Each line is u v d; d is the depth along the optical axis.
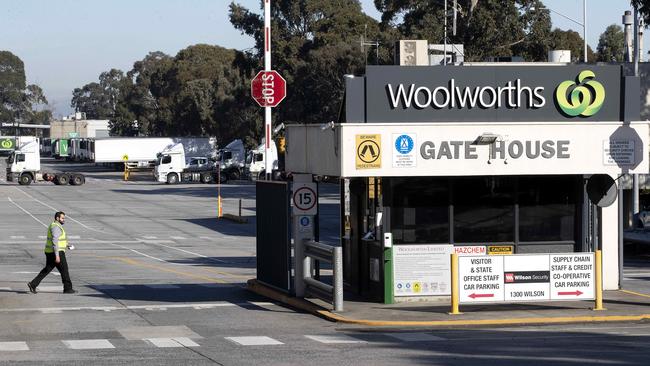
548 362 22.64
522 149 33.66
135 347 26.02
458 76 34.47
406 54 39.22
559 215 35.88
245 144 194.88
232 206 110.06
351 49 151.62
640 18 75.31
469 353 24.44
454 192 35.19
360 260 37.25
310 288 36.19
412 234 35.12
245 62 170.12
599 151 34.16
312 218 36.81
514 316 31.78
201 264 55.78
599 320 31.44
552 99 35.00
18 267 52.06
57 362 23.28
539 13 110.44
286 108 160.50
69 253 61.97
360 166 32.78
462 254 34.78
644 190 76.56
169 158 161.12
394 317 31.62
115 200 119.06
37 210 101.56
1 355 24.50
